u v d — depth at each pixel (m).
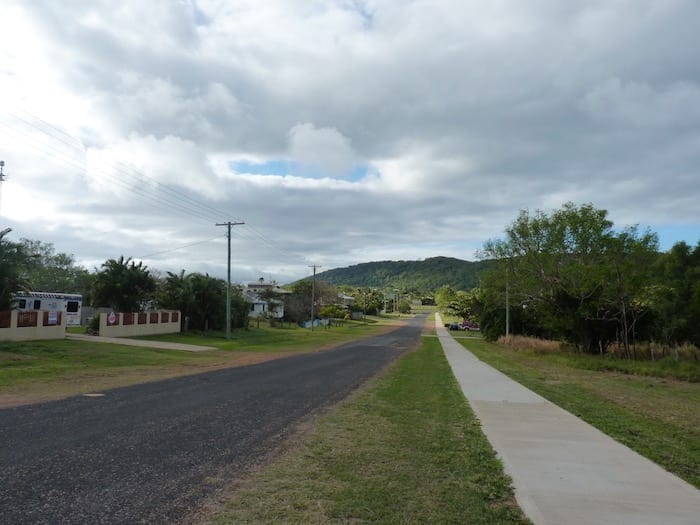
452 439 8.30
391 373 19.39
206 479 5.86
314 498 5.32
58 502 5.00
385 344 42.19
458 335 65.50
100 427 8.54
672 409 12.91
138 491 5.38
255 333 47.72
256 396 12.68
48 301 38.25
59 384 14.38
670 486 5.89
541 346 34.50
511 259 34.56
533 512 5.00
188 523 4.59
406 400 12.55
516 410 11.23
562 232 32.38
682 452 7.88
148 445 7.38
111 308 42.62
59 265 70.75
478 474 6.32
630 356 28.59
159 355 24.81
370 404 11.76
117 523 4.54
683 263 33.00
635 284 28.56
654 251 28.98
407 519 4.80
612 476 6.26
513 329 49.69
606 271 28.69
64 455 6.72
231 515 4.80
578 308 31.20
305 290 93.25
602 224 31.61
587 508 5.12
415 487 5.77
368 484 5.83
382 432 8.71
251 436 8.17
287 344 39.19
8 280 25.22
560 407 11.77
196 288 43.12
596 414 11.07
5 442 7.38
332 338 49.34
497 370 21.19
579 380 19.30
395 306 162.62
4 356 20.03
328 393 13.51
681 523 4.75
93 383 14.70
